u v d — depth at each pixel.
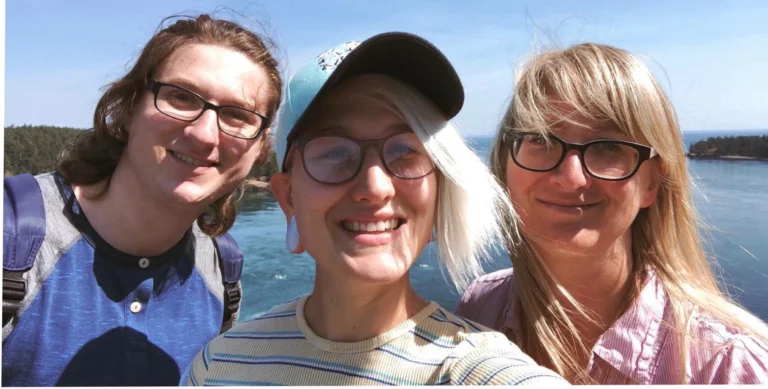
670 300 0.54
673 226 0.56
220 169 0.66
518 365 0.33
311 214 0.38
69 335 0.58
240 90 0.64
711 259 0.80
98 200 0.63
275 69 0.70
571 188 0.51
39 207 0.59
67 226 0.61
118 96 0.64
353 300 0.40
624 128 0.50
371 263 0.36
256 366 0.43
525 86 0.55
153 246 0.65
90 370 0.59
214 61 0.63
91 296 0.60
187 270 0.69
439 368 0.36
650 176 0.54
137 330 0.62
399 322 0.40
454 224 0.40
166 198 0.62
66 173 0.64
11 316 0.56
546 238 0.54
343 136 0.37
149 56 0.63
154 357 0.63
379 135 0.37
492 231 0.42
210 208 0.73
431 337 0.39
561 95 0.51
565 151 0.51
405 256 0.38
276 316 0.46
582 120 0.51
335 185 0.37
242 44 0.66
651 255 0.57
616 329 0.54
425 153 0.38
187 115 0.62
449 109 0.39
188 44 0.63
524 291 0.59
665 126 0.52
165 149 0.62
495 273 0.71
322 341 0.41
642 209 0.58
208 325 0.69
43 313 0.57
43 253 0.58
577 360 0.57
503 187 0.60
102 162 0.64
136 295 0.63
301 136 0.39
